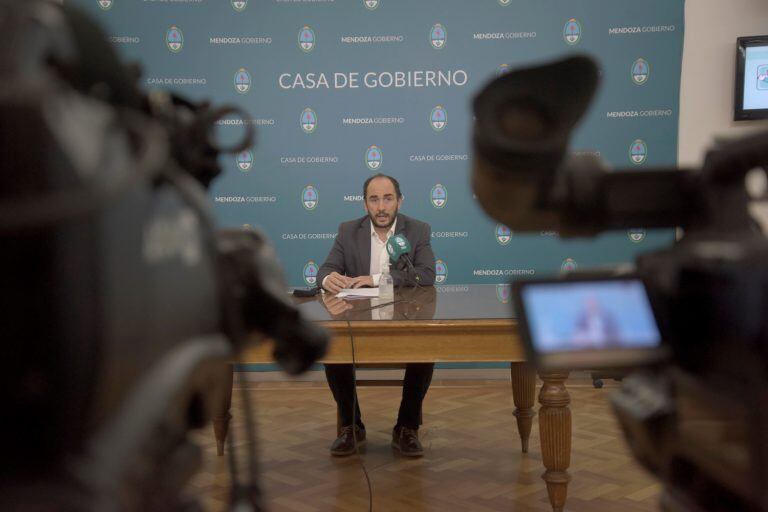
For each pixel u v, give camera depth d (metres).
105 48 0.41
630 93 5.04
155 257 0.38
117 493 0.34
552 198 0.44
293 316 0.58
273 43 5.09
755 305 0.35
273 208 5.18
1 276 0.31
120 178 0.34
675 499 0.43
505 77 0.41
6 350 0.32
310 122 5.14
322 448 3.55
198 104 0.56
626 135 5.06
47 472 0.33
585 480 3.04
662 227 0.46
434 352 2.53
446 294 3.33
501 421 4.01
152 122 0.46
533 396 3.43
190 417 0.44
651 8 4.98
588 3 5.00
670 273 0.42
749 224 0.43
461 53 5.05
